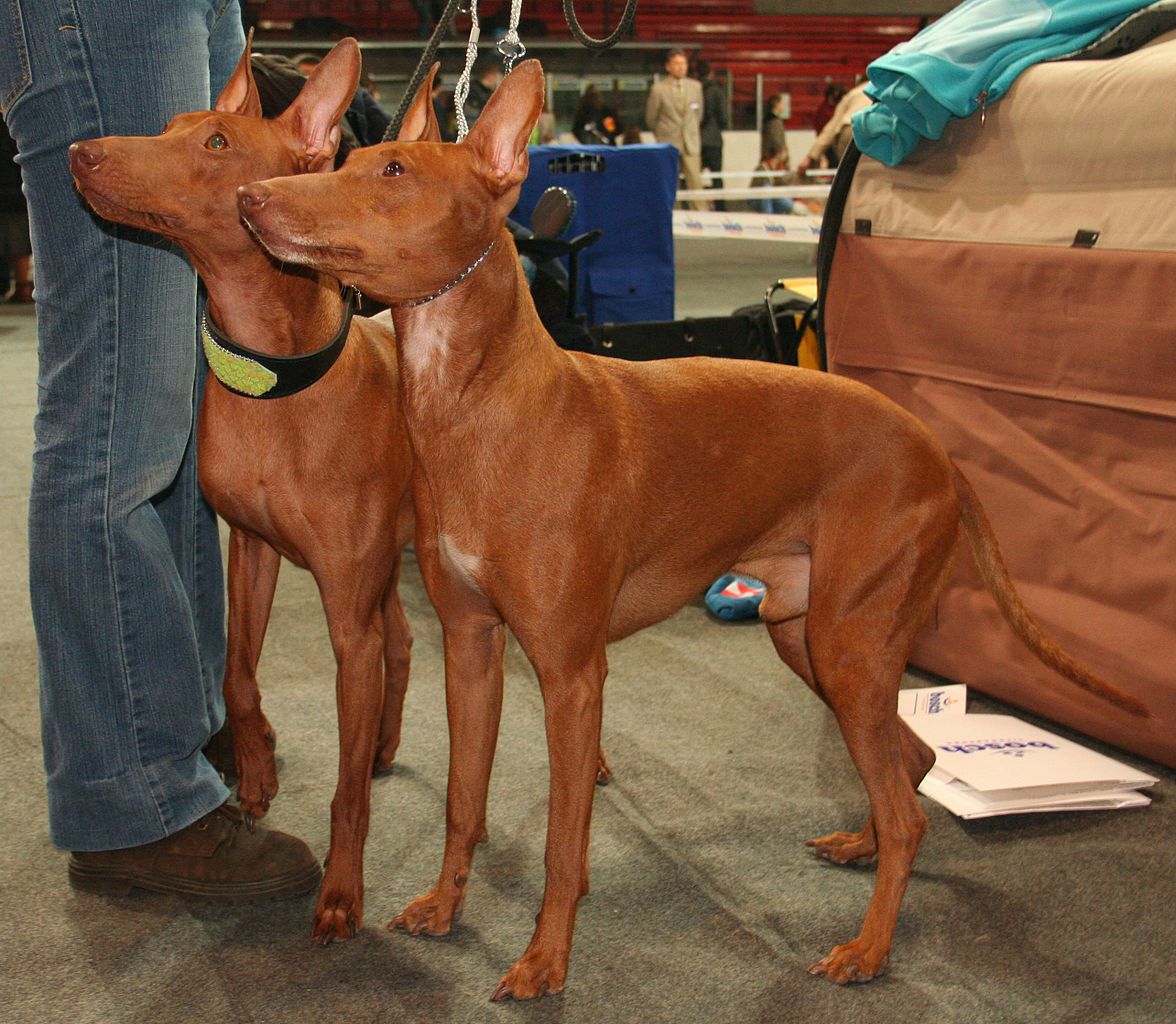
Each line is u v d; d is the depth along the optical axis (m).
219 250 2.49
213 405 2.68
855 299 4.22
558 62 18.80
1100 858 3.06
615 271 6.39
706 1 21.44
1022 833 3.19
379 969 2.60
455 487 2.40
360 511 2.70
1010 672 3.85
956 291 3.87
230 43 3.15
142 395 2.67
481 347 2.35
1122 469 3.53
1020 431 3.77
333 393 2.66
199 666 2.86
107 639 2.69
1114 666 3.54
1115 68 3.47
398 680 3.40
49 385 2.66
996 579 2.89
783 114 16.47
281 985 2.55
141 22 2.53
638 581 2.68
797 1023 2.44
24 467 6.61
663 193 6.33
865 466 2.70
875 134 3.92
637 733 3.72
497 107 2.31
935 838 3.16
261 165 2.51
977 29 3.82
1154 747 3.48
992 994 2.54
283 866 2.84
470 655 2.61
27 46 2.49
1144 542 3.48
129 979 2.56
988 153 3.79
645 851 3.08
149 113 2.58
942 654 4.08
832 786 3.41
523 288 2.42
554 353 2.48
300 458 2.64
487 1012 2.46
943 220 3.92
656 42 20.91
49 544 2.66
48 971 2.58
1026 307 3.68
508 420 2.37
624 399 2.57
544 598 2.39
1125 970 2.62
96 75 2.52
